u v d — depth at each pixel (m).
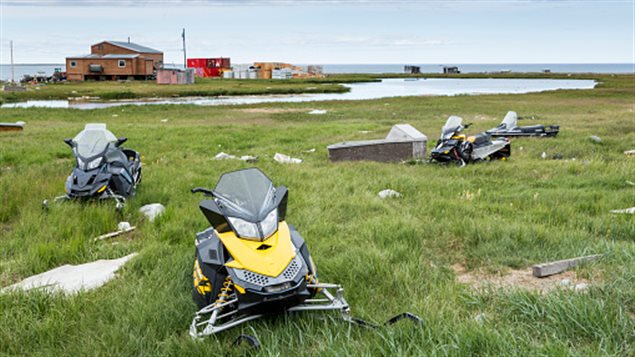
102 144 8.97
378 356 3.54
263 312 4.07
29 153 15.46
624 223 7.25
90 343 4.05
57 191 9.83
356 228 7.50
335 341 3.77
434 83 111.44
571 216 7.87
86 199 8.81
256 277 3.96
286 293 3.95
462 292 4.79
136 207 8.94
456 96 53.72
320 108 40.53
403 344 3.66
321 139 20.06
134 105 42.88
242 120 30.78
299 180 11.07
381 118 31.02
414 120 28.70
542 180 11.21
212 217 4.42
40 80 91.56
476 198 9.37
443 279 5.36
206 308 4.14
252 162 13.94
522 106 38.44
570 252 6.03
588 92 58.09
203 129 23.33
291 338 3.82
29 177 11.10
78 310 4.74
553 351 3.32
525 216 7.88
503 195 9.66
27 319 4.53
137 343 4.01
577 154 14.80
